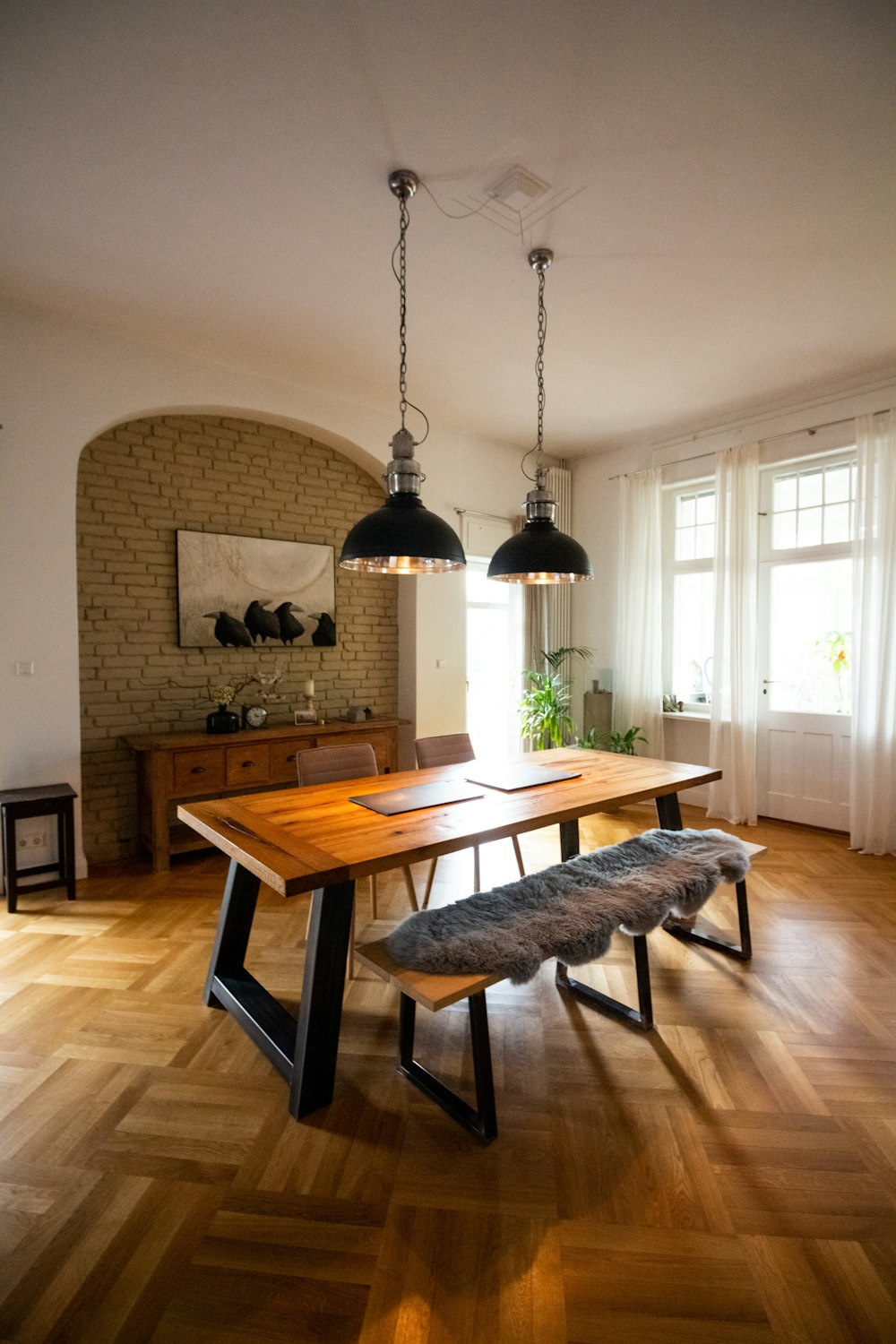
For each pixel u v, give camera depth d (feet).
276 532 15.33
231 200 8.24
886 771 13.25
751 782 15.56
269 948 9.27
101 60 6.18
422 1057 6.94
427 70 6.29
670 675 18.39
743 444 15.94
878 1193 5.19
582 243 9.16
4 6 5.59
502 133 7.07
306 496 15.79
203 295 10.59
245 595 14.75
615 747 17.39
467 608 18.49
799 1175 5.37
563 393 14.90
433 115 6.84
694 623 17.80
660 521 18.06
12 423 10.96
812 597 15.39
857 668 13.65
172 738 12.54
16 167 7.62
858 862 12.93
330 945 6.15
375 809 7.54
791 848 13.80
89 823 12.93
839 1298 4.35
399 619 17.70
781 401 15.23
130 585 13.29
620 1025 7.49
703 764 17.35
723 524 15.99
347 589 16.76
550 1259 4.63
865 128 7.00
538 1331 4.14
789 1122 5.96
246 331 11.80
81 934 9.73
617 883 7.24
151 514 13.52
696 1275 4.51
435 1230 4.85
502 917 6.43
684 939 9.68
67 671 11.62
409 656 17.28
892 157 7.45
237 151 7.36
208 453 14.23
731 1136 5.78
